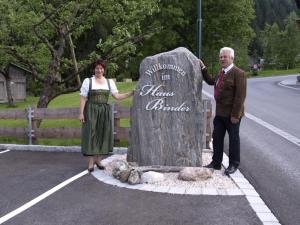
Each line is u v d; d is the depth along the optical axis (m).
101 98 7.04
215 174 6.80
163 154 7.16
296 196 5.85
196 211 5.20
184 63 7.13
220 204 5.43
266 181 6.57
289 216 5.10
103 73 7.20
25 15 10.70
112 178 6.67
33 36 11.33
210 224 4.80
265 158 8.17
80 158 8.43
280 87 30.92
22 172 7.30
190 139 7.12
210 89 27.47
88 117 6.95
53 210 5.33
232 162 6.91
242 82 6.64
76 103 17.81
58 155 8.77
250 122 12.98
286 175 6.93
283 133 11.02
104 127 7.04
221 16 43.94
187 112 7.11
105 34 33.81
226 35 46.03
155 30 11.71
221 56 6.81
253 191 5.94
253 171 7.16
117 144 9.19
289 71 72.94
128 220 4.95
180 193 5.85
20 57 11.52
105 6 11.00
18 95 27.38
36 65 13.41
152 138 7.18
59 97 20.91
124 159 7.94
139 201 5.58
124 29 10.87
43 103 11.22
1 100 26.27
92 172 7.09
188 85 7.11
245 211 5.19
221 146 7.08
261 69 88.56
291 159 8.10
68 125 11.80
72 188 6.25
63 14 10.92
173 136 7.13
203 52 46.22
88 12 11.20
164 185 6.21
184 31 47.03
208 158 8.05
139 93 7.25
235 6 44.03
